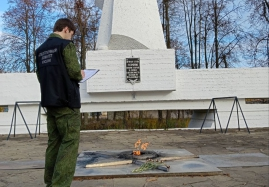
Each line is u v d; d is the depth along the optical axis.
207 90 14.16
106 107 14.12
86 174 4.79
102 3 16.27
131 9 14.38
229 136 11.05
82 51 23.12
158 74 13.55
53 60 3.26
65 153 3.21
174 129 14.03
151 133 12.55
